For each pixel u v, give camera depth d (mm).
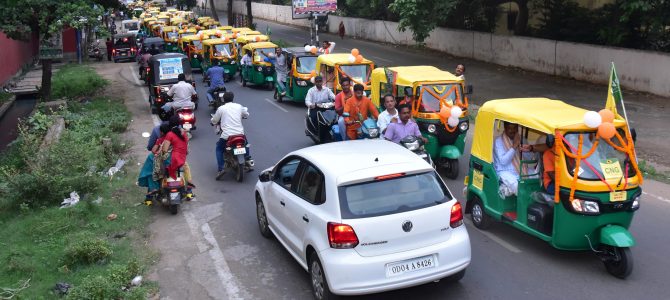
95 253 7625
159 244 8438
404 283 5934
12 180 10328
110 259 7754
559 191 6930
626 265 6785
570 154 6812
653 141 14859
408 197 6129
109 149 13492
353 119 11969
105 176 11711
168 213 9766
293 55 20375
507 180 7836
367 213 5938
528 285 6848
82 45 42406
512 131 8008
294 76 19906
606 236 6758
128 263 7359
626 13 20922
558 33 26703
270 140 15211
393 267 5910
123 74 31141
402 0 25297
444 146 11445
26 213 9766
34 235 8648
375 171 6203
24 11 19797
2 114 22297
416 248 6016
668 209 9508
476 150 8578
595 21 24781
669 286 6750
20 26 20125
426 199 6172
